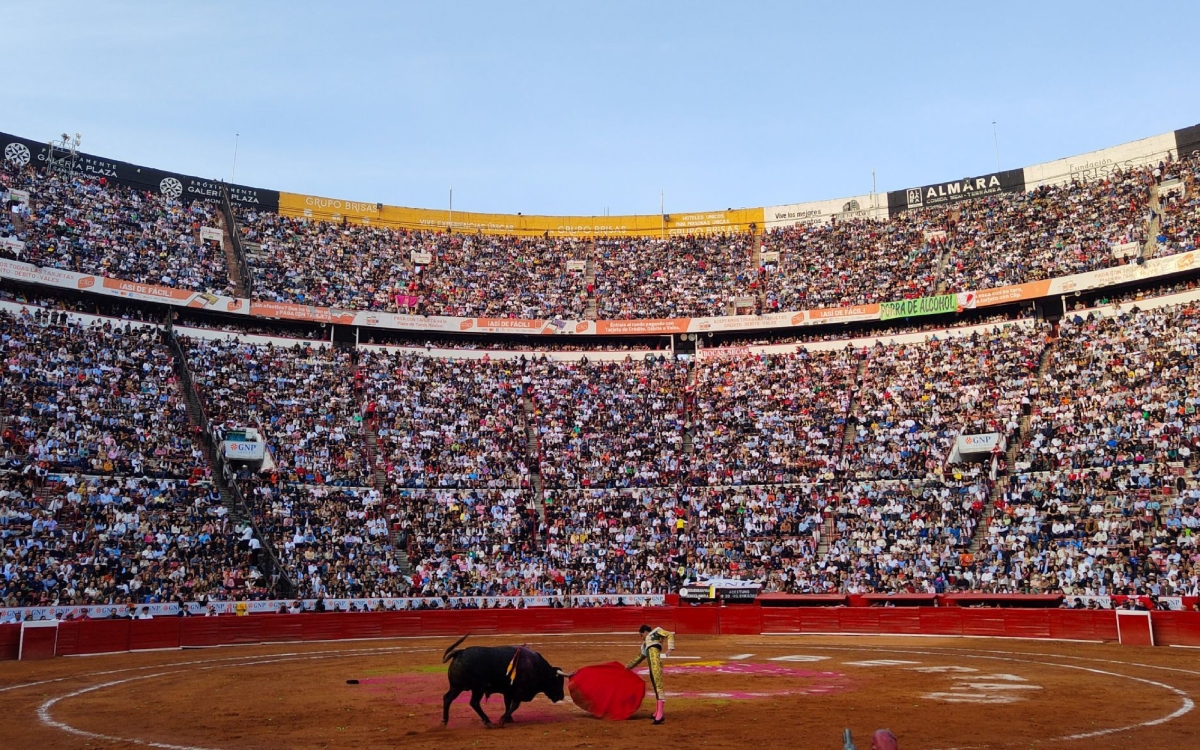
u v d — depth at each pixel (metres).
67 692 21.38
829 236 66.56
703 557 46.03
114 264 52.97
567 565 46.03
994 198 63.31
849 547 44.72
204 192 62.66
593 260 68.44
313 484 47.38
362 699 19.73
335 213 66.75
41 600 35.38
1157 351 46.34
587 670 16.84
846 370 55.50
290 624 37.91
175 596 38.12
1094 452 43.38
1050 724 15.55
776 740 14.21
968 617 36.47
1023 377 49.59
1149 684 21.08
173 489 42.84
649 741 14.21
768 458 50.94
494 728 15.57
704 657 29.00
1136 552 38.12
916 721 15.94
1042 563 39.59
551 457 52.44
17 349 45.47
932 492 45.84
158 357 50.06
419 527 46.41
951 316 57.56
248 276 57.53
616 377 58.66
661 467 51.84
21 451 41.00
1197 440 40.97
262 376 52.34
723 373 57.91
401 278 62.91
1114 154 60.09
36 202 53.91
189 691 21.36
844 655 29.27
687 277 65.69
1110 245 53.94
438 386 55.97
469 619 41.00
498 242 68.94
